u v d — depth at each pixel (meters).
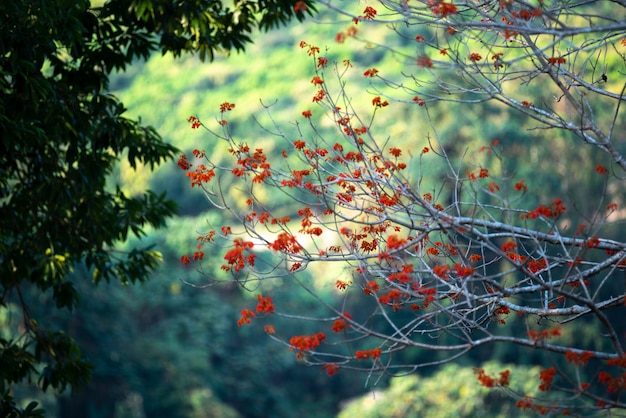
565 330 23.05
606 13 17.06
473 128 24.89
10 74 7.13
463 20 5.56
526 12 5.05
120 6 8.16
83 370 8.57
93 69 8.35
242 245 5.10
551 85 22.84
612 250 5.35
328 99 5.66
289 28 46.09
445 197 24.69
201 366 25.92
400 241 4.96
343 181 5.66
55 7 7.27
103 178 8.62
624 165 5.08
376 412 22.81
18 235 8.88
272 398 28.48
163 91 44.47
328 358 29.09
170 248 27.36
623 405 4.31
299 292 29.30
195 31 8.41
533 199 23.58
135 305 25.17
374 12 5.13
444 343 26.22
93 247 8.94
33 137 7.54
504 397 21.42
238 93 42.19
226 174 36.31
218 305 27.73
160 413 24.86
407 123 26.48
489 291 5.82
